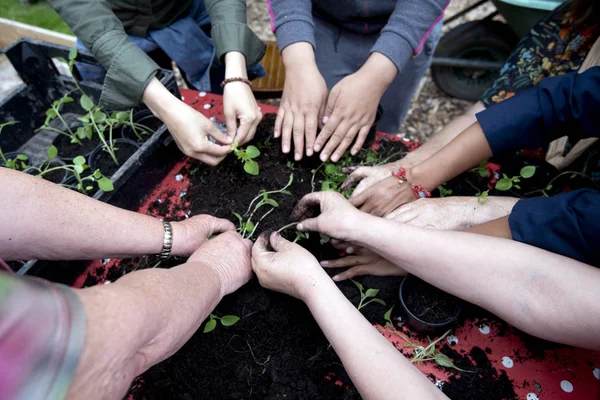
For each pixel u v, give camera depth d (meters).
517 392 0.93
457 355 0.98
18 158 1.30
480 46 2.51
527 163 1.38
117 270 1.13
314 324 1.03
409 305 1.02
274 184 1.30
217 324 1.02
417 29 1.31
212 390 0.93
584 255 0.84
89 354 0.45
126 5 1.42
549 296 0.79
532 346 0.99
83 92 1.45
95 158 1.39
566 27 1.31
